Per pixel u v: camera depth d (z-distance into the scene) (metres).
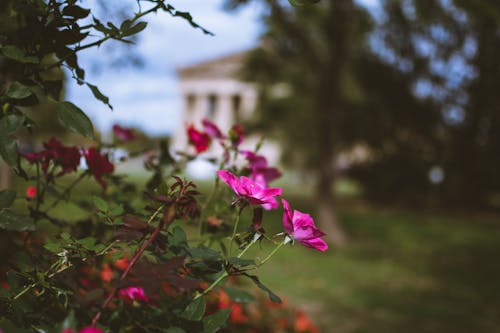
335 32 11.27
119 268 1.37
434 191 19.22
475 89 17.11
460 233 13.96
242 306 2.13
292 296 6.88
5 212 0.89
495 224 16.12
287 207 0.99
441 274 9.07
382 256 10.52
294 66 13.93
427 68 16.45
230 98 37.00
